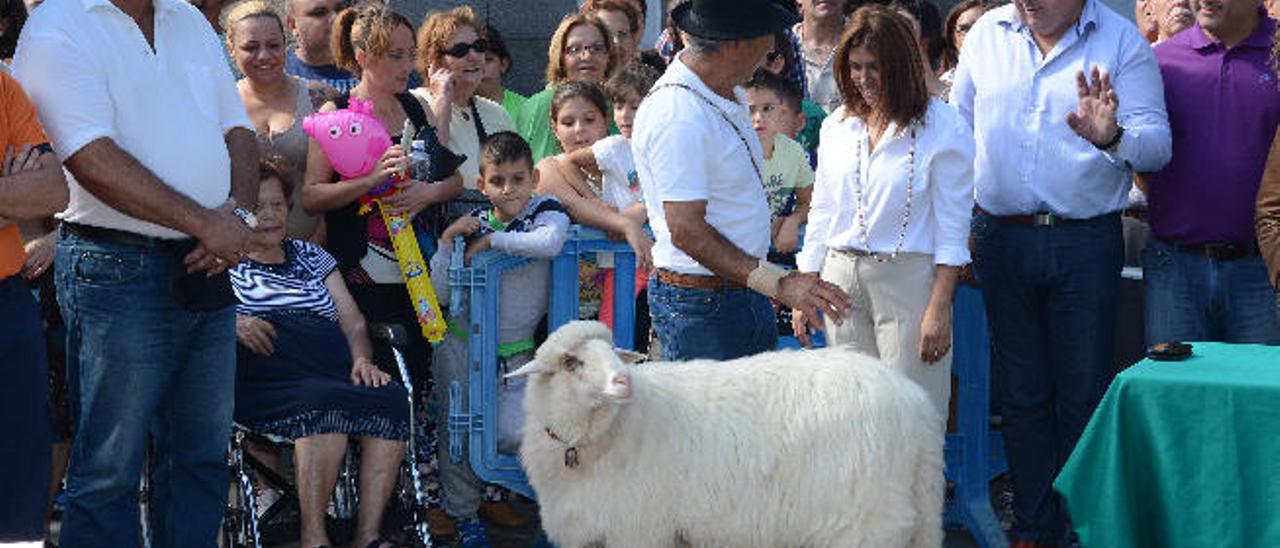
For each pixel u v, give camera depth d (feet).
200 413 17.38
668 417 16.57
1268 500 15.21
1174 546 15.78
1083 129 19.27
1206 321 20.83
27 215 15.07
